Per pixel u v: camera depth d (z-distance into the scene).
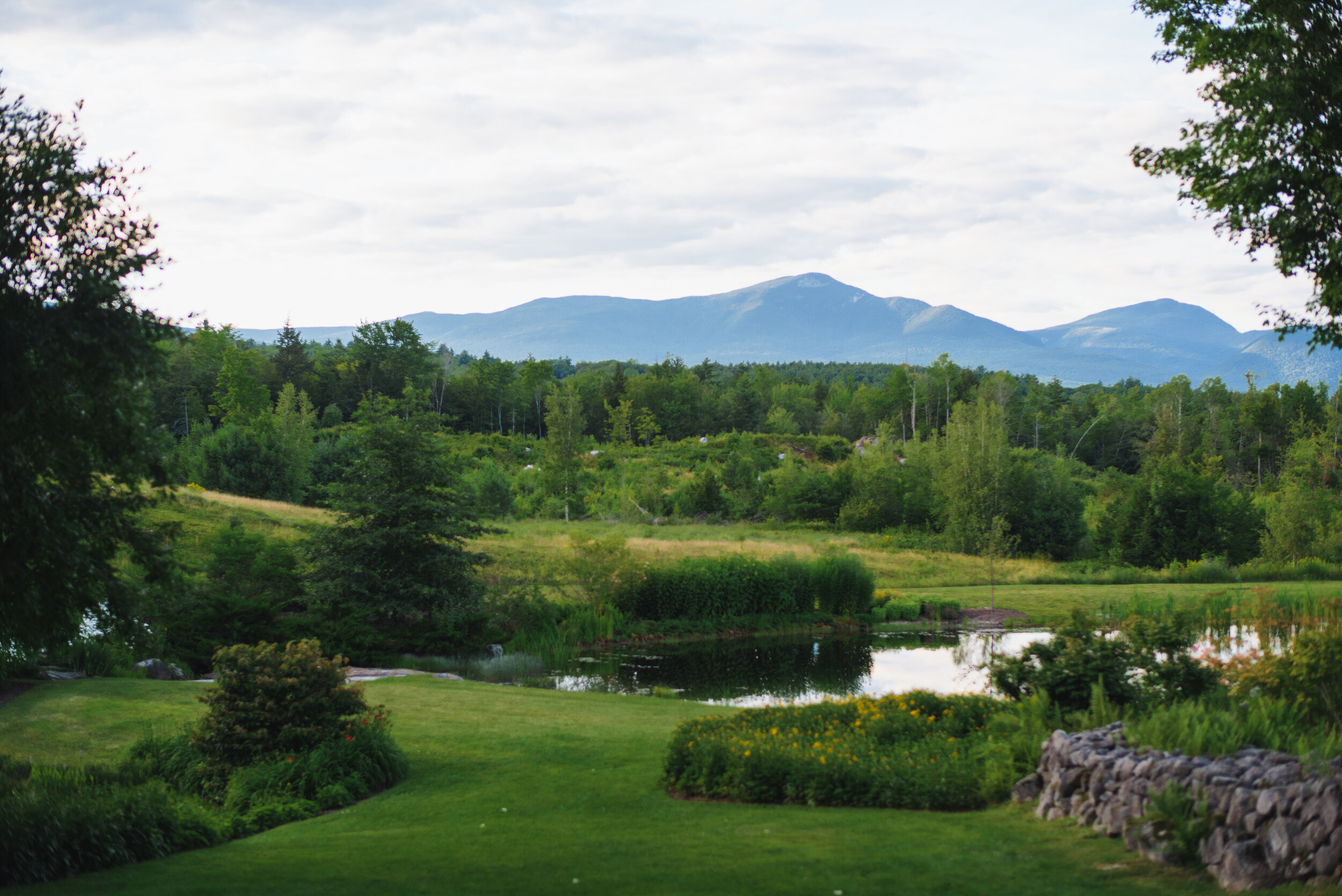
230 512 42.16
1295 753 7.79
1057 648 11.21
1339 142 8.66
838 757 10.02
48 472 8.20
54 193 7.87
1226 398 125.62
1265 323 9.74
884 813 9.02
